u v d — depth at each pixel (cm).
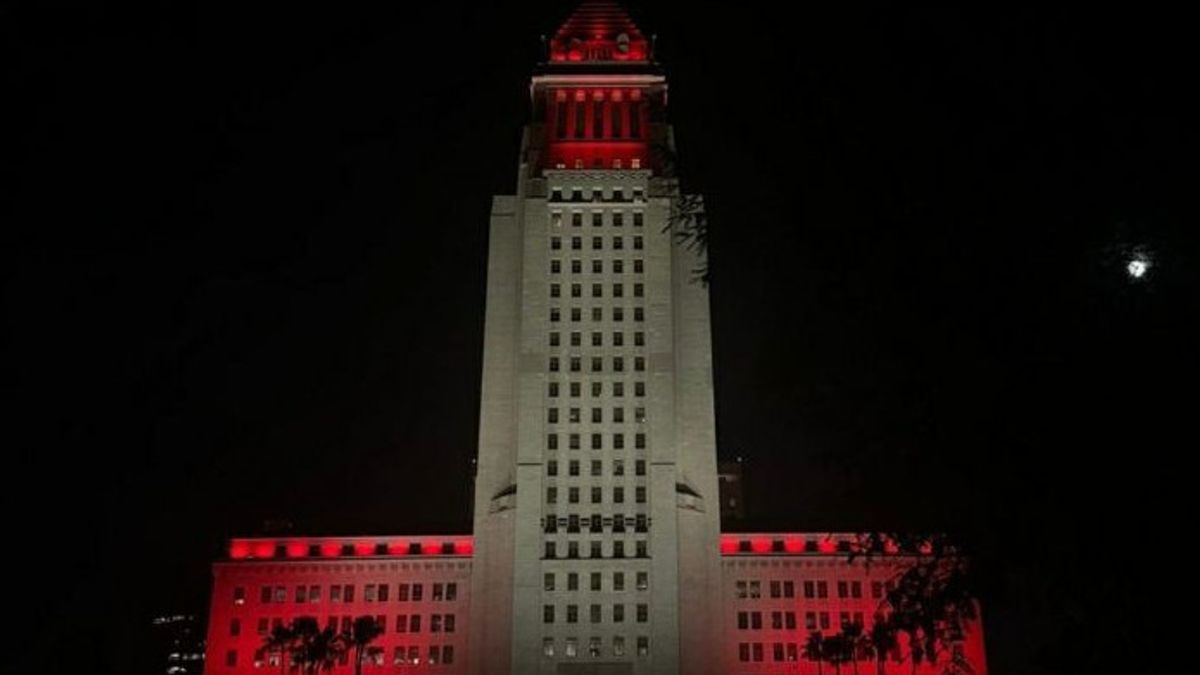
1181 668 2303
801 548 14488
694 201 3869
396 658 14038
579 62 15550
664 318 14062
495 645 13138
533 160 14950
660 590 13000
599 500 13425
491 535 13750
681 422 14188
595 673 12744
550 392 13812
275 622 14262
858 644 11906
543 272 14238
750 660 13888
